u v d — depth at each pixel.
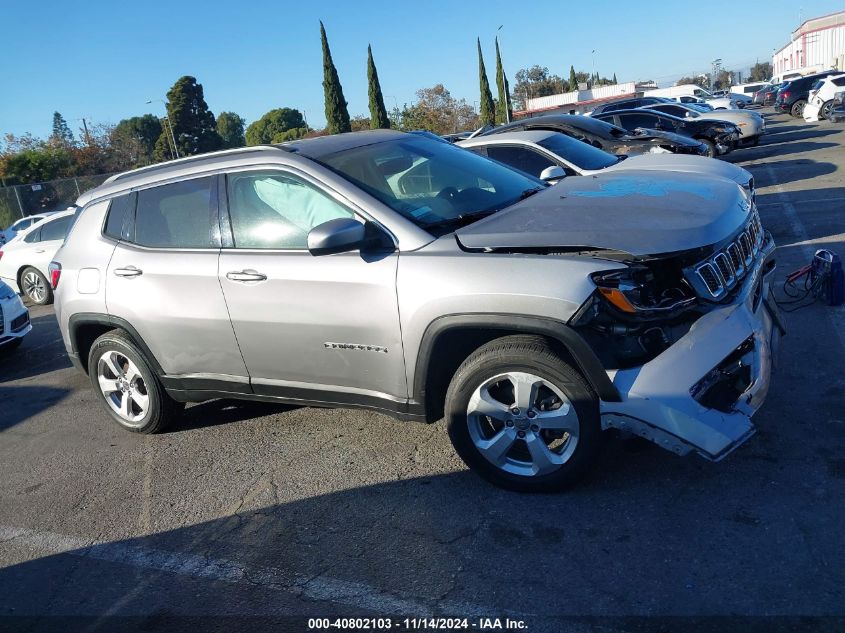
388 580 3.00
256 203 4.02
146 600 3.12
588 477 3.50
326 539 3.37
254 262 3.93
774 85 45.59
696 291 3.12
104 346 4.77
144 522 3.79
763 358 3.21
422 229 3.55
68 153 47.72
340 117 45.16
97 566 3.45
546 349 3.18
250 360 4.12
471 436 3.49
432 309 3.33
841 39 54.28
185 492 4.05
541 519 3.26
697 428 2.96
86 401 5.98
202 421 5.06
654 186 3.77
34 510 4.12
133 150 56.09
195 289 4.16
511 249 3.26
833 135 18.84
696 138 15.41
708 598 2.62
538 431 3.32
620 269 3.02
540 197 3.86
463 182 4.19
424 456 4.04
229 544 3.46
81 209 4.90
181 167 4.40
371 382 3.73
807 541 2.85
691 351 3.04
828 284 5.50
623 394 3.04
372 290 3.52
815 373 4.35
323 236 3.36
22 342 8.71
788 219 8.97
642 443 3.29
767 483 3.27
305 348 3.86
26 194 28.39
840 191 10.32
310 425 4.73
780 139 20.23
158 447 4.74
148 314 4.38
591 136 10.54
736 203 3.63
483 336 3.51
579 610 2.66
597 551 2.98
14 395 6.48
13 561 3.61
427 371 3.50
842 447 3.47
